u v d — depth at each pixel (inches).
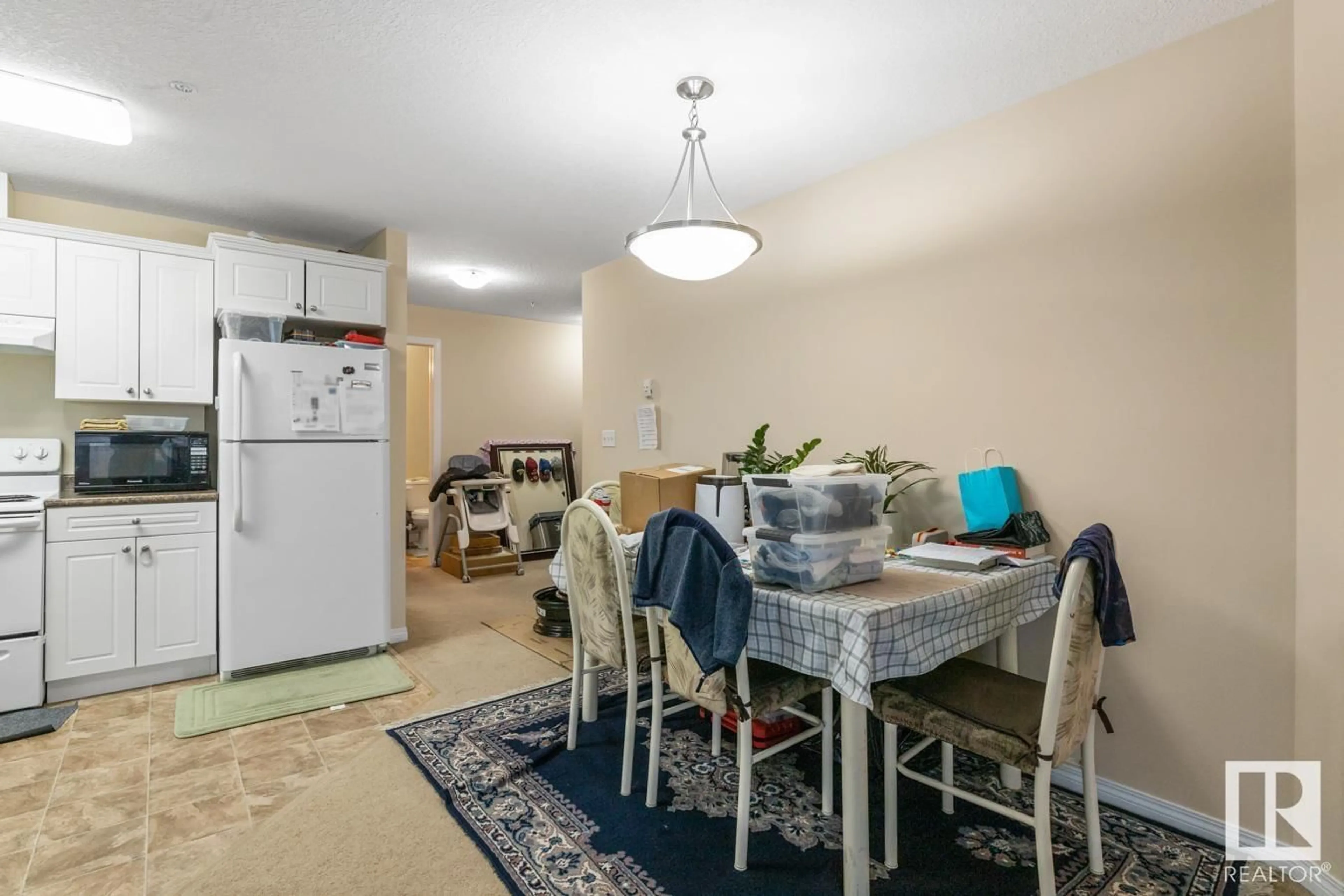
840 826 75.1
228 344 116.3
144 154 103.9
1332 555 62.9
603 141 100.9
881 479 73.2
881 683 69.3
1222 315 71.9
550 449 247.9
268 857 68.9
